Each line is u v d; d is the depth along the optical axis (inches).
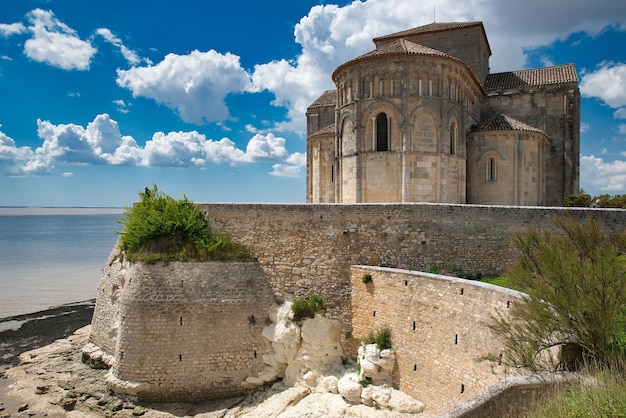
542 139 1596.9
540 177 1598.2
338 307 1063.0
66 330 1631.4
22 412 998.4
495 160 1517.0
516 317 576.1
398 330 923.4
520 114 1831.9
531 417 388.8
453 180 1387.8
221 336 1048.8
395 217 1067.9
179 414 977.5
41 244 5137.8
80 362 1258.6
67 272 3051.2
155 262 1083.9
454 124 1411.2
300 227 1107.9
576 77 1827.0
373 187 1357.0
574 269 542.0
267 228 1127.0
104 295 1284.4
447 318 810.2
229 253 1115.9
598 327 490.6
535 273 690.2
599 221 772.6
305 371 1015.0
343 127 1467.8
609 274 520.7
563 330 525.3
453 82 1396.4
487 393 431.8
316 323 1046.4
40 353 1350.9
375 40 2005.4
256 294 1090.1
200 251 1099.9
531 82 1871.3
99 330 1263.5
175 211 1147.9
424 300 868.0
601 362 476.7
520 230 1029.2
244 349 1056.2
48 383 1123.9
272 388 1026.1
